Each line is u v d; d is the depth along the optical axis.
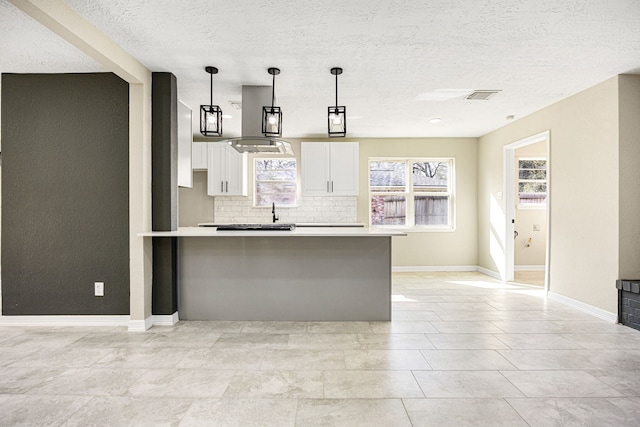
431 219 6.26
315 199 5.98
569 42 2.65
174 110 3.28
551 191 4.18
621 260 3.24
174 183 3.29
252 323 3.27
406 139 6.11
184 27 2.43
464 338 2.88
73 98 3.19
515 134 4.96
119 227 3.19
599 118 3.46
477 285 4.94
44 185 3.19
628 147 3.24
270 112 3.30
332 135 3.28
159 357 2.50
